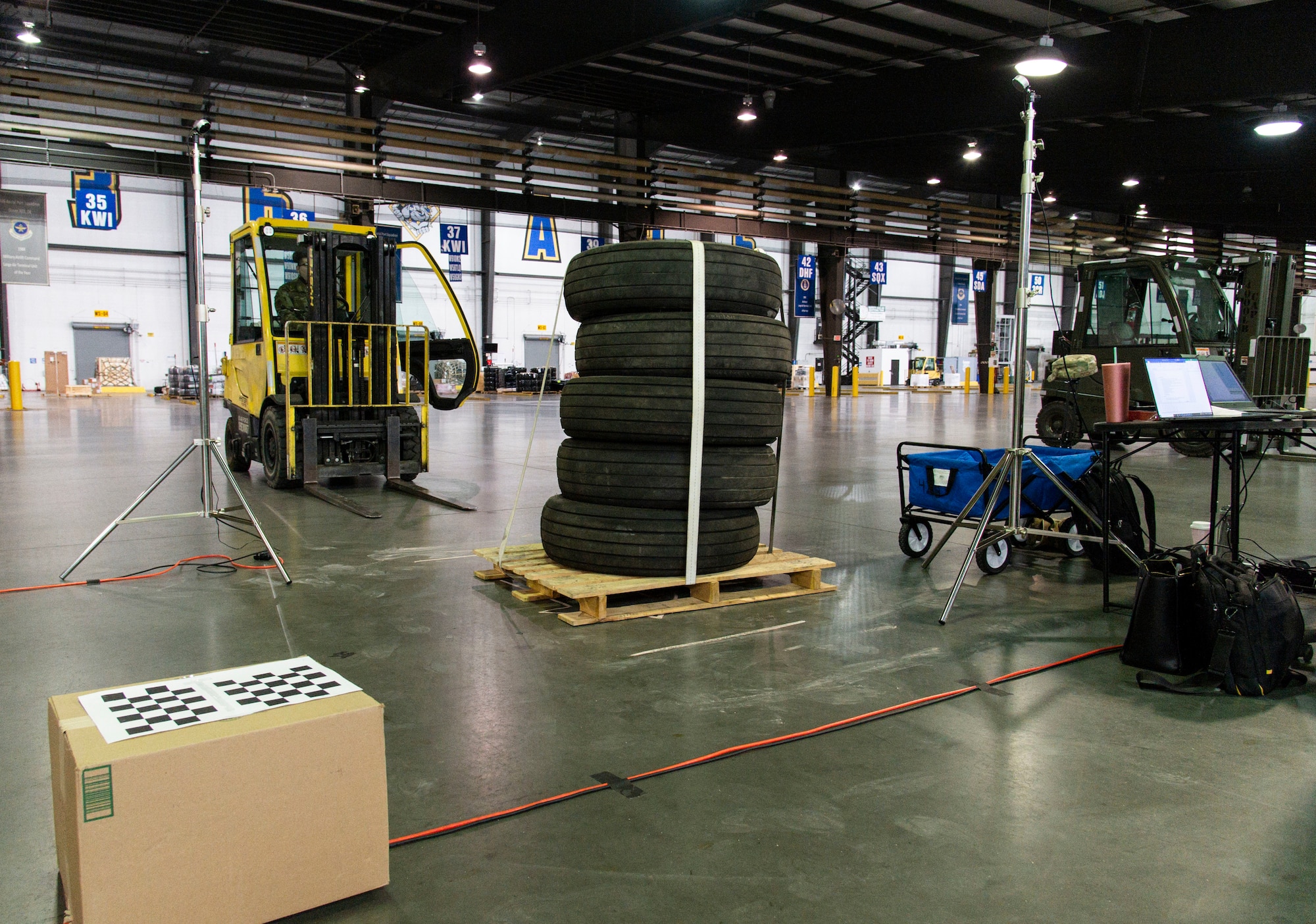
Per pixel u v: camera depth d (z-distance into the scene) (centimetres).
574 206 1886
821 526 593
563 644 339
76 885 146
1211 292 988
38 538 528
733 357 388
